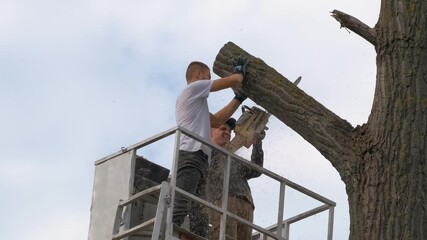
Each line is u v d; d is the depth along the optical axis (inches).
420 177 394.0
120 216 385.4
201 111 406.0
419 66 408.5
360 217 394.9
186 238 381.7
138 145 390.9
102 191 394.0
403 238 385.7
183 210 388.2
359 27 416.2
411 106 402.6
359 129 409.1
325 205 419.5
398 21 414.0
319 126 411.2
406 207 389.7
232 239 418.6
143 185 400.5
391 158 397.1
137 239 392.2
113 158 397.1
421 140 398.6
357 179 400.5
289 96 418.9
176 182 388.2
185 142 398.9
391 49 412.2
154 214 398.0
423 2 416.5
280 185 407.2
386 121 402.9
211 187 423.2
